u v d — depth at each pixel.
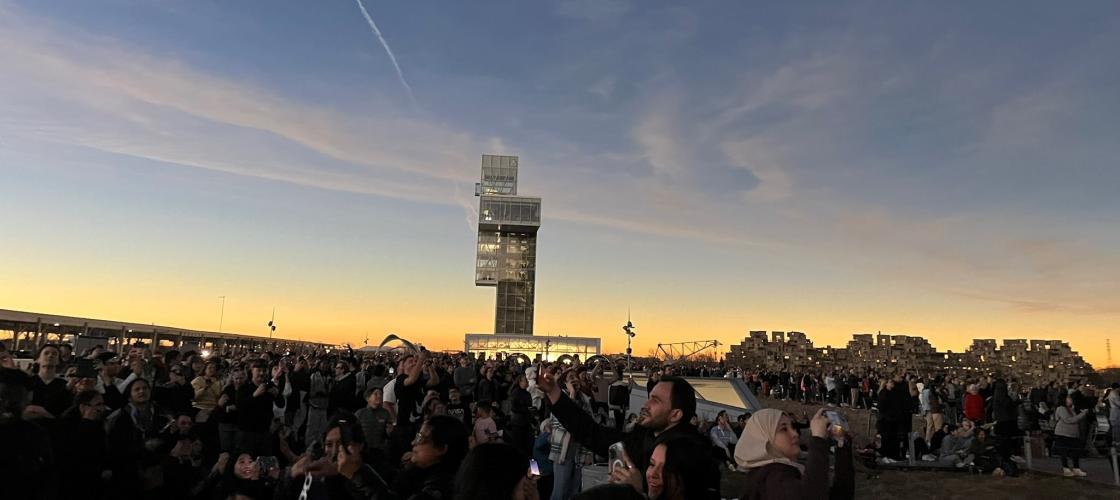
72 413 6.96
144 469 7.46
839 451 3.42
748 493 3.23
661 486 2.86
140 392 9.14
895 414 18.06
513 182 106.44
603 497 2.30
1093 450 20.27
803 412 32.44
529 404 11.88
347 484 4.02
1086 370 75.00
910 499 13.53
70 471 6.67
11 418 4.57
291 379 15.09
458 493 2.75
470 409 14.18
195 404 13.00
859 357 88.69
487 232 104.06
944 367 83.12
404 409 9.98
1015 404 16.88
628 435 4.00
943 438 18.78
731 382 29.66
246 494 7.46
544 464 10.52
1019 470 16.27
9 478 4.36
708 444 3.56
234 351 27.48
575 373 10.16
